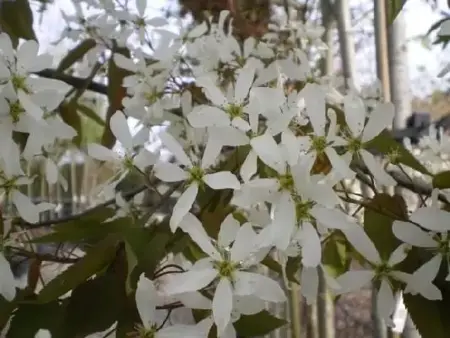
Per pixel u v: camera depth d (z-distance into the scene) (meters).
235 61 0.22
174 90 0.21
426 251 0.14
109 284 0.13
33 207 0.16
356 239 0.14
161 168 0.14
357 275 0.14
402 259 0.14
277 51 0.24
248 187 0.13
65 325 0.13
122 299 0.13
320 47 0.27
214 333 0.14
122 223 0.14
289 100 0.14
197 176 0.14
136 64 0.21
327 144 0.14
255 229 0.14
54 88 0.15
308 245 0.12
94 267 0.13
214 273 0.13
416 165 0.16
